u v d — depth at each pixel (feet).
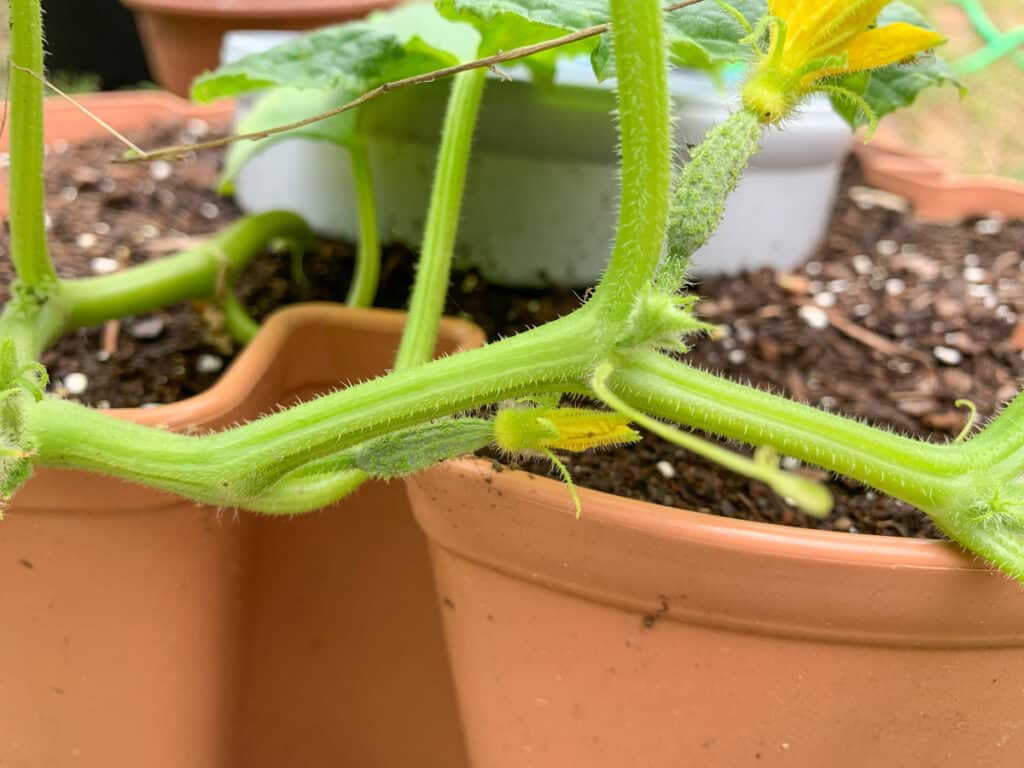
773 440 0.75
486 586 0.91
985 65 2.03
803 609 0.78
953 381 1.28
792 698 0.85
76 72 2.81
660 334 0.70
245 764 1.43
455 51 1.25
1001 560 0.74
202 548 1.03
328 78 1.10
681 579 0.79
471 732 1.06
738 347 1.36
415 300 1.03
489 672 0.96
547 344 0.74
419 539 1.29
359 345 1.15
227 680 1.21
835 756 0.88
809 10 0.72
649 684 0.88
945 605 0.77
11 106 0.92
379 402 0.76
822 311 1.45
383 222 1.55
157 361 1.23
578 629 0.87
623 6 0.67
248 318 1.29
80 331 1.27
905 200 1.96
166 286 1.20
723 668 0.85
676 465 1.07
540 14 0.89
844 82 1.08
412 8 1.41
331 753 1.47
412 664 1.40
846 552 0.75
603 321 0.73
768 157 1.49
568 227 1.46
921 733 0.87
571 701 0.92
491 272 1.50
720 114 1.38
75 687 1.05
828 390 1.27
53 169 1.73
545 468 1.03
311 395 1.19
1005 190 1.89
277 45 1.16
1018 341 1.36
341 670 1.41
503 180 1.43
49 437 0.79
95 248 1.47
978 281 1.57
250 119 1.34
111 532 0.96
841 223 1.82
